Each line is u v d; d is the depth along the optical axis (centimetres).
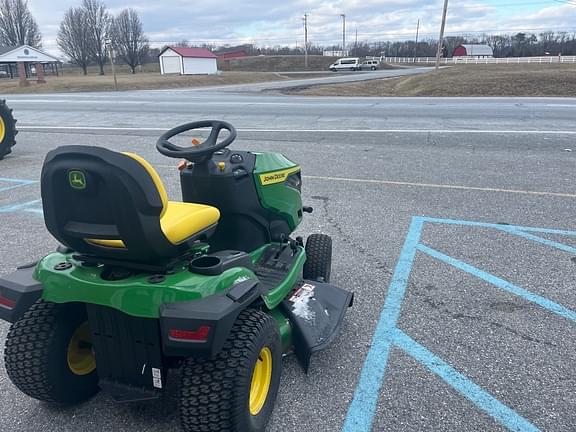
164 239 224
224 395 223
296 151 1016
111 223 216
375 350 335
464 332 357
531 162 898
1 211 650
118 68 8506
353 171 848
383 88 3003
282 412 277
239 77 4625
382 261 481
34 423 271
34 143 1156
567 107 1695
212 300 224
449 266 469
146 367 244
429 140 1123
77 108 1925
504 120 1411
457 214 621
